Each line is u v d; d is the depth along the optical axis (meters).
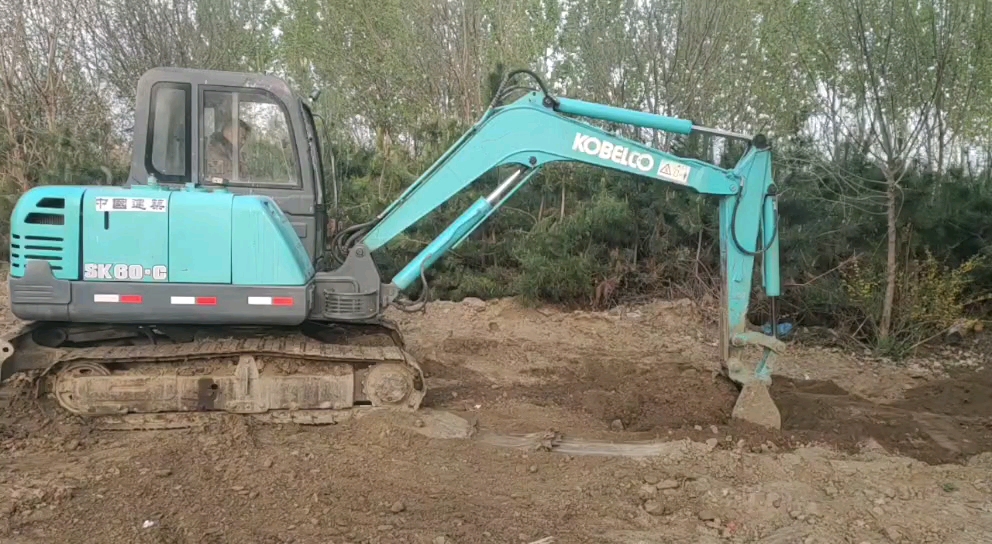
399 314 9.85
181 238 5.06
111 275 5.01
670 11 11.87
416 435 5.14
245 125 5.62
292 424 5.39
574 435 5.46
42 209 4.95
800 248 9.41
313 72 18.53
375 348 5.70
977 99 10.68
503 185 6.07
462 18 15.92
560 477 4.64
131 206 5.01
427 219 10.41
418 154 11.95
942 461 5.25
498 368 7.60
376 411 5.45
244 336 5.66
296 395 5.39
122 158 14.20
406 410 5.48
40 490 4.09
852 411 6.28
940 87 8.48
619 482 4.54
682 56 11.73
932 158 10.35
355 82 18.11
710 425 5.76
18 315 4.95
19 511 3.89
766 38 11.89
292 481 4.42
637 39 12.24
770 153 5.88
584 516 4.10
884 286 8.85
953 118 10.12
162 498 4.14
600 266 10.34
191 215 5.07
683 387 6.57
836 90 9.05
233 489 4.29
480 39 15.92
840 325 9.31
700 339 9.08
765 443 5.29
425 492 4.35
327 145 7.00
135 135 5.46
